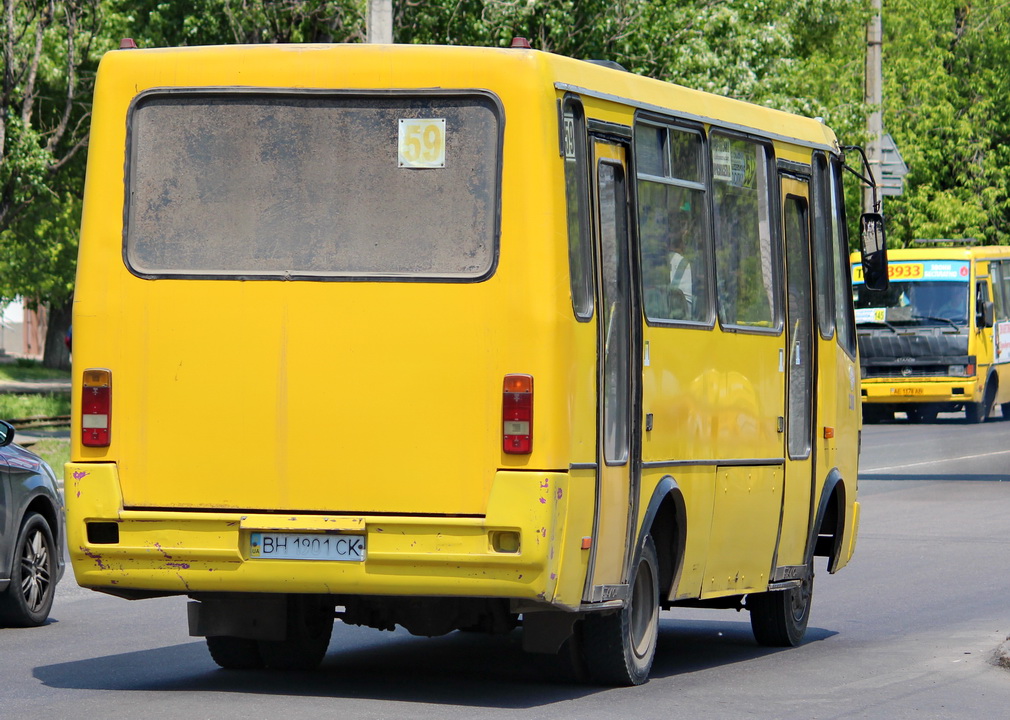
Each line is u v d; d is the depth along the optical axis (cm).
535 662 2464
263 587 1997
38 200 8975
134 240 2052
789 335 2659
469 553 1942
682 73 7244
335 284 1995
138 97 2061
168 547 2006
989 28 12656
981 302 8969
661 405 2225
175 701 2066
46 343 14000
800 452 2708
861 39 10794
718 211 2420
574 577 2003
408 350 1977
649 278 2209
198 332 2023
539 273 1955
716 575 2428
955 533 4350
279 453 2000
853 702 2166
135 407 2036
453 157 1986
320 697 2103
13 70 7025
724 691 2238
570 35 7125
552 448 1947
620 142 2156
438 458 1967
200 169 2045
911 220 12200
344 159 2012
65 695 2123
